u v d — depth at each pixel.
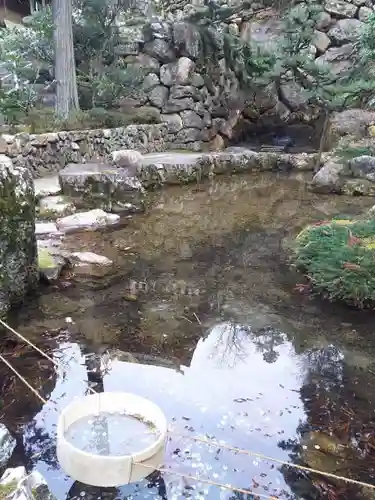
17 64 7.02
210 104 10.02
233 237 4.78
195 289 3.48
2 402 2.08
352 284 3.22
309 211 5.89
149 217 5.41
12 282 2.97
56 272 3.46
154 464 1.53
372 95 8.88
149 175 6.93
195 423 2.01
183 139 9.44
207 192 6.91
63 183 5.48
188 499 1.62
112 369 2.39
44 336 2.69
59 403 2.09
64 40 7.23
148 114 9.00
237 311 3.15
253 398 2.21
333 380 2.39
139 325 2.89
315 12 10.54
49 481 1.65
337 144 8.11
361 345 2.76
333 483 1.71
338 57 11.26
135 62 9.34
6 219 2.88
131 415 1.75
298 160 8.88
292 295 3.43
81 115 7.52
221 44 10.10
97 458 1.44
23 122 6.75
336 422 2.06
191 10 10.39
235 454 1.84
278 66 10.29
